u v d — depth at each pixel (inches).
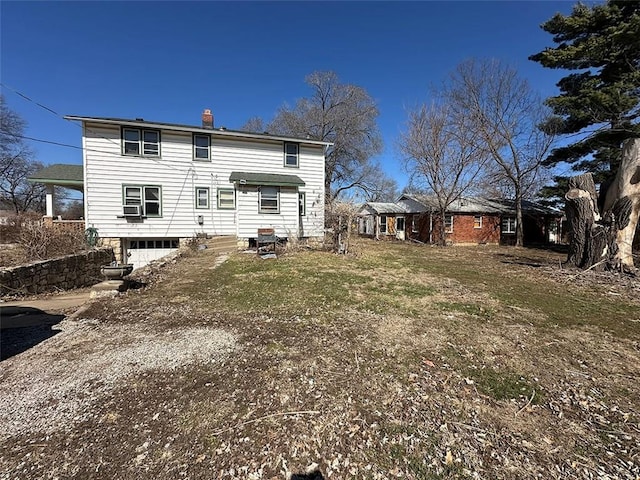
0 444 88.1
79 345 153.6
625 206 317.4
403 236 1042.1
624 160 319.9
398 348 147.9
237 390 113.1
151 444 87.7
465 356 140.5
